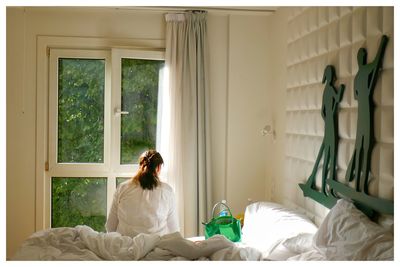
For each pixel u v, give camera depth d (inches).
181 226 163.6
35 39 163.3
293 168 139.6
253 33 167.5
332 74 112.4
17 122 163.8
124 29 166.4
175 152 162.9
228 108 167.2
